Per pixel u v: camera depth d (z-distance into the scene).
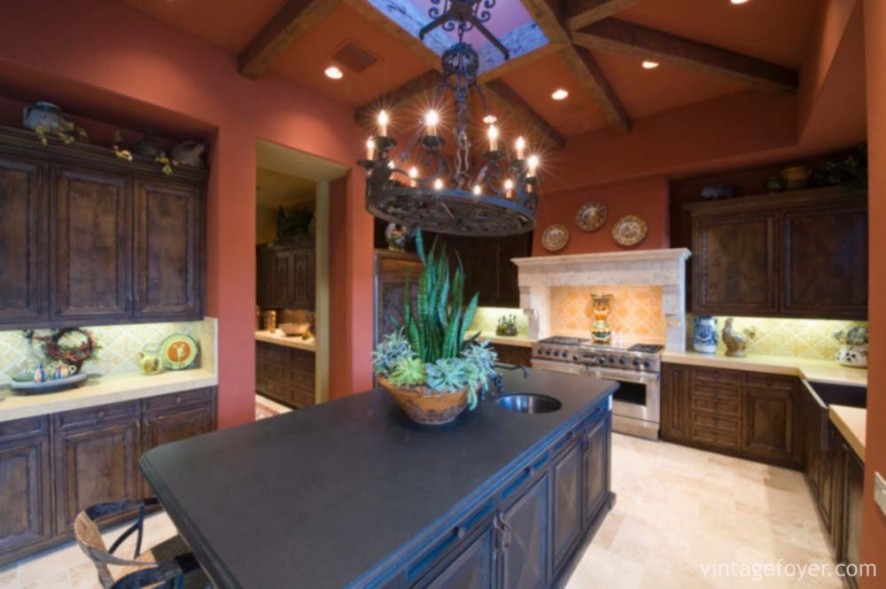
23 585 2.04
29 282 2.33
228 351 2.94
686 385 3.77
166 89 2.58
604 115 3.63
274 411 4.98
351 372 3.91
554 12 2.29
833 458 2.23
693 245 3.96
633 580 2.07
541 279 4.71
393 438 1.69
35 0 2.12
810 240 3.39
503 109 3.44
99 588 2.03
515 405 2.37
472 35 2.85
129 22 2.43
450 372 1.73
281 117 3.19
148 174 2.76
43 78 2.21
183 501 1.20
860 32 1.80
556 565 1.92
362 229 3.94
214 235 2.93
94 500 2.40
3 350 2.54
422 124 2.12
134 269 2.72
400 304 4.45
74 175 2.48
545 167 4.54
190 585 1.41
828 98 2.43
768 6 2.33
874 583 1.24
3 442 2.12
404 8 2.46
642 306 4.52
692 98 3.57
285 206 6.31
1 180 2.24
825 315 3.33
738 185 3.91
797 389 3.26
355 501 1.20
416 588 1.09
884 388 1.17
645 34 2.56
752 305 3.65
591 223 4.41
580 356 4.25
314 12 2.30
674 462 3.44
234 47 2.84
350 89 3.38
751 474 3.21
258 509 1.16
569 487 2.05
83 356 2.65
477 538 1.34
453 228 2.26
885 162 1.16
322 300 4.23
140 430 2.57
